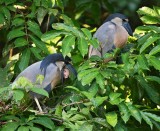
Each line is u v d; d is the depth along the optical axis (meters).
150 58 9.68
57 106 9.54
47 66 10.65
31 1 12.22
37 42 11.38
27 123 8.91
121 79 10.04
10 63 11.44
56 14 12.01
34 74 10.59
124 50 11.94
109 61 10.00
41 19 11.84
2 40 13.98
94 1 14.80
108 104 10.04
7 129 8.77
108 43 12.11
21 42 11.31
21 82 8.84
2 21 11.66
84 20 15.50
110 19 12.48
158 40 10.55
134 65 10.16
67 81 10.77
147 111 10.17
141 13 11.37
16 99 8.61
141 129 10.41
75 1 15.10
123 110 9.29
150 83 10.86
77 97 9.82
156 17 11.20
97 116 9.62
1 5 12.01
